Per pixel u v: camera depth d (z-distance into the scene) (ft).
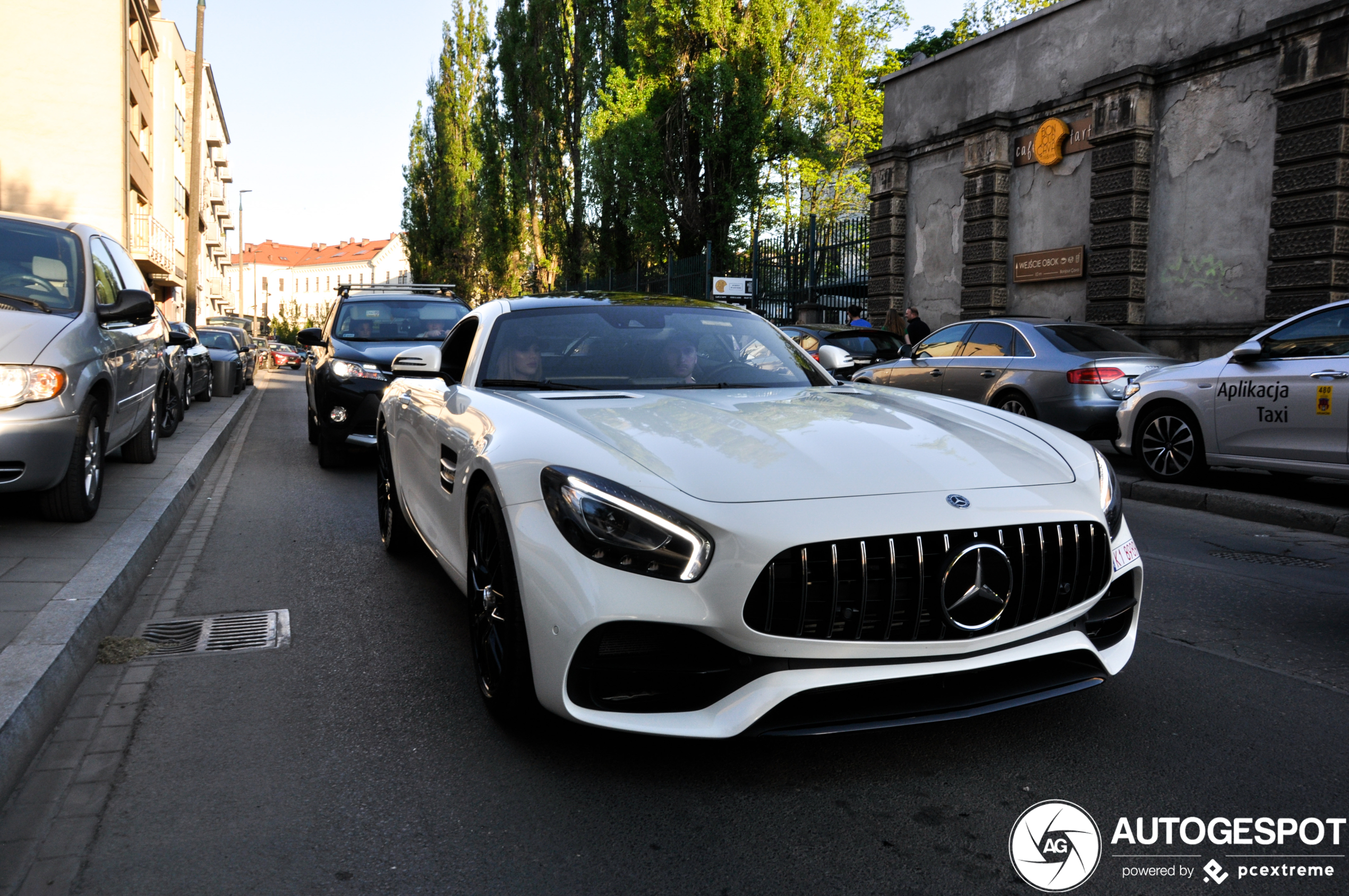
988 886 6.95
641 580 7.96
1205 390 24.22
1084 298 46.32
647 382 12.37
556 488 8.48
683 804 8.14
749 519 7.93
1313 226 36.17
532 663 8.45
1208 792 8.30
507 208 127.85
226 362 57.77
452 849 7.49
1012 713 9.96
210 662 11.90
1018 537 8.31
